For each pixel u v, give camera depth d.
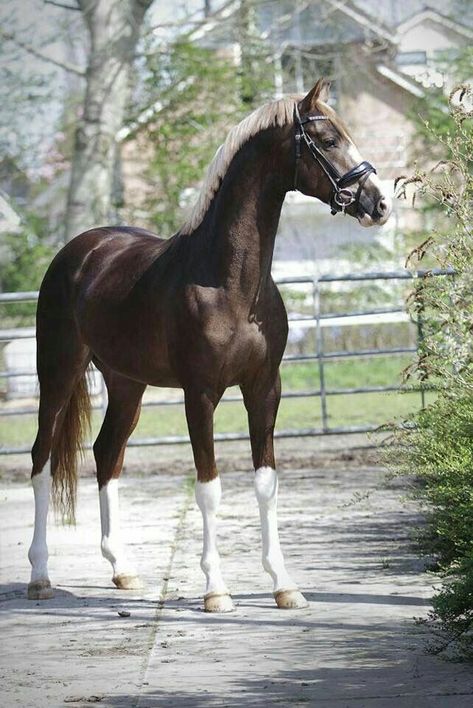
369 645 8.69
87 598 10.73
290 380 35.06
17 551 13.08
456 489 9.19
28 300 19.12
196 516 14.84
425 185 9.41
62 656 8.80
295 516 14.32
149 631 9.42
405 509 14.40
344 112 50.75
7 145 44.88
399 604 9.86
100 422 24.84
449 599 8.25
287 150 9.81
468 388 9.52
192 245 10.16
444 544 10.45
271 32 39.84
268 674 8.09
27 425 28.70
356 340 37.94
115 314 10.90
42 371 11.75
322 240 51.03
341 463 19.06
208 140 41.53
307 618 9.57
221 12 39.25
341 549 12.23
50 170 51.06
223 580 11.02
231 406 29.94
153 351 10.53
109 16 33.62
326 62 43.06
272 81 40.59
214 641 9.02
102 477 11.34
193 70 39.72
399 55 53.38
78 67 35.47
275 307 10.16
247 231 9.84
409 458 10.20
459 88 9.57
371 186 9.66
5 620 10.05
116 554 11.18
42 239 47.94
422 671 8.00
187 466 19.94
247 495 16.25
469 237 9.28
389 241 45.28
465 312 9.41
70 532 14.09
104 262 11.40
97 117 33.97
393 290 42.03
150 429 25.72
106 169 34.34
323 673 8.05
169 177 42.31
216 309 9.86
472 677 7.81
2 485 18.78
